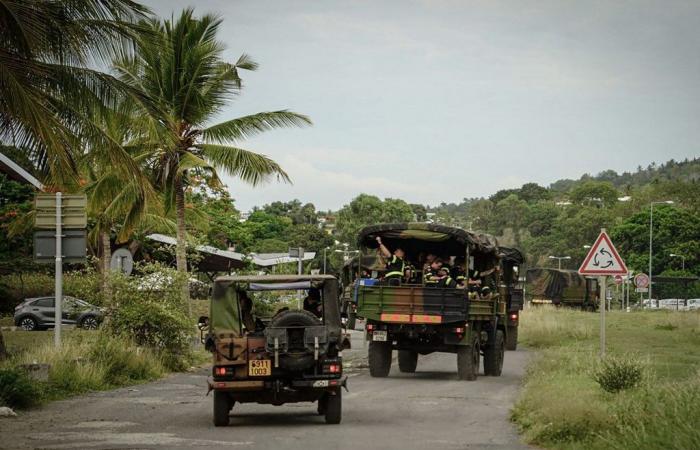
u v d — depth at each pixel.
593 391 14.80
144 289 23.41
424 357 29.16
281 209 152.38
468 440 11.92
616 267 19.86
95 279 23.67
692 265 110.62
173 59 31.00
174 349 23.36
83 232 20.16
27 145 19.06
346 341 13.77
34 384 16.73
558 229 150.50
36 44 17.89
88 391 18.25
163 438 12.09
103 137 20.02
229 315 13.95
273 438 12.12
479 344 22.11
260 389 13.29
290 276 14.12
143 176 20.59
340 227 116.12
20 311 38.66
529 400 14.42
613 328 41.34
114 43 19.66
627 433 10.72
